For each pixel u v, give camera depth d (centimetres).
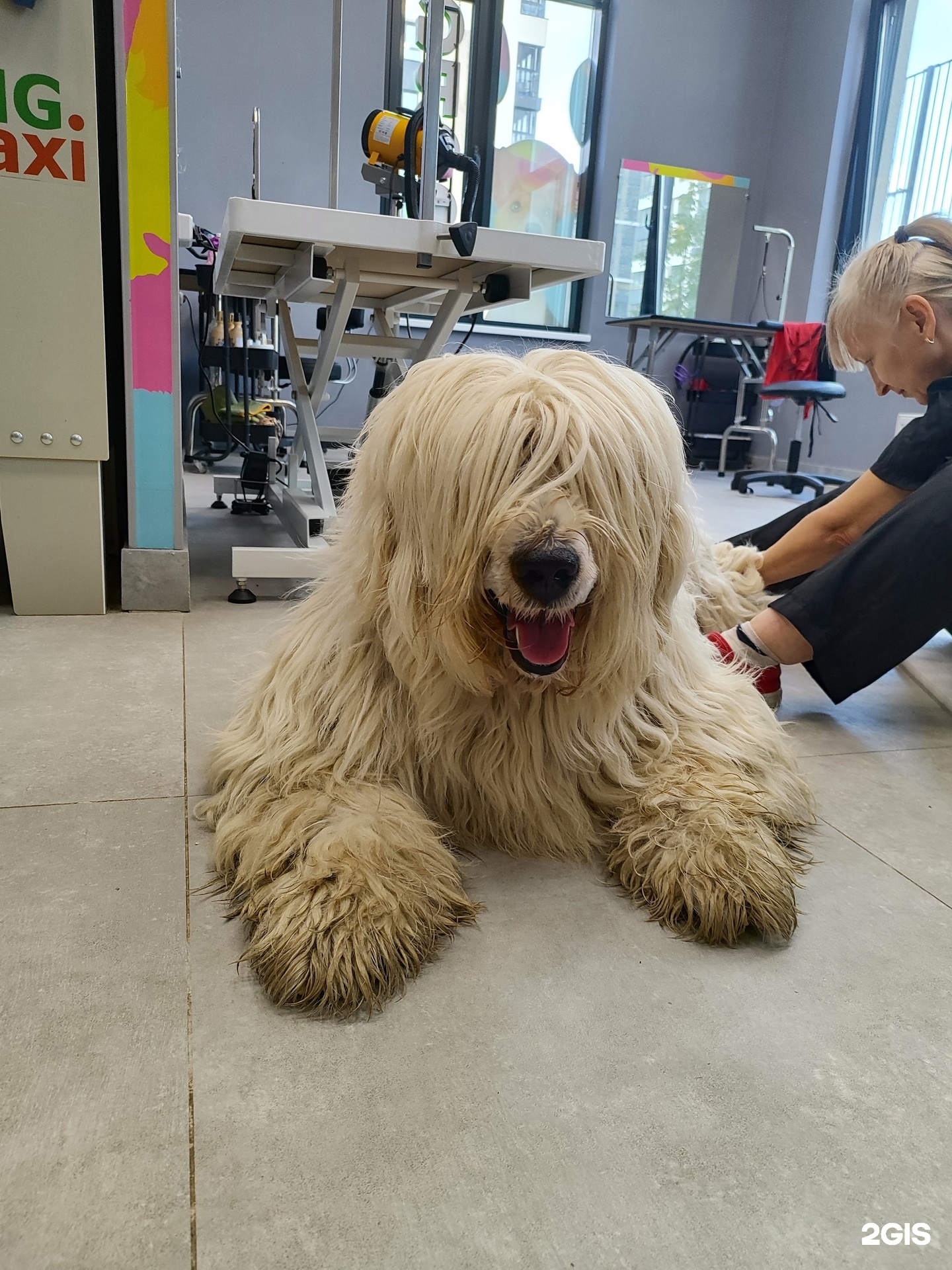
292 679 116
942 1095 77
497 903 103
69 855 106
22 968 86
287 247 234
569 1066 77
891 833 125
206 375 516
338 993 82
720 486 578
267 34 581
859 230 652
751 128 718
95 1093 71
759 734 125
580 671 104
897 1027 85
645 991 88
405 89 616
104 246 215
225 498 417
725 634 164
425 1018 82
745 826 105
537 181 698
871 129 635
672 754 119
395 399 101
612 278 716
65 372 185
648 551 101
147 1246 59
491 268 240
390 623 103
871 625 156
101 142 206
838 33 647
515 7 658
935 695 186
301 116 598
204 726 146
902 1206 66
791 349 553
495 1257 60
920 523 151
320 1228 61
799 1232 63
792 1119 73
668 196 707
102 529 212
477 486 92
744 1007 87
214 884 102
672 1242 62
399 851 96
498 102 673
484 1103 73
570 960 93
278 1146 67
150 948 90
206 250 425
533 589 90
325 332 268
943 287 156
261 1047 77
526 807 113
